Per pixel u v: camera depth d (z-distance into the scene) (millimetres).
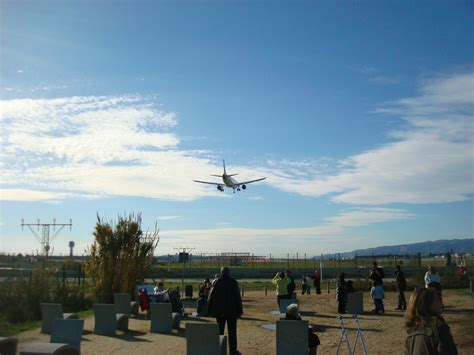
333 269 65625
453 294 33625
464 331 17125
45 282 23453
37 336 16094
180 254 35938
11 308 20406
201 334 11812
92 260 28391
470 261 86375
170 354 13383
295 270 64812
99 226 28422
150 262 29172
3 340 10391
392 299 31188
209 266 72688
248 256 83312
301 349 11703
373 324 19656
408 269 60844
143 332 17219
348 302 23531
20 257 26891
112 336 16328
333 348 14539
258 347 14773
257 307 27094
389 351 14078
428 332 4812
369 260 98375
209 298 13531
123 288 27578
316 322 20344
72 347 10117
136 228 28625
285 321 11828
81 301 25016
